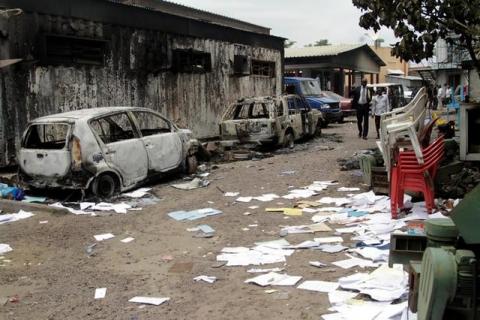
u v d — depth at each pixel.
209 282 5.15
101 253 6.25
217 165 12.75
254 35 18.94
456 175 7.75
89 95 12.13
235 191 9.66
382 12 8.16
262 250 6.03
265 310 4.44
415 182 7.14
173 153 10.66
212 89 16.67
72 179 8.80
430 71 24.38
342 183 9.90
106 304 4.74
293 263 5.58
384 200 8.10
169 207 8.52
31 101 10.79
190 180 10.83
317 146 15.95
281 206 8.34
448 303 3.37
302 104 17.17
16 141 10.52
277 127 14.58
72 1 11.55
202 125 16.23
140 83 13.63
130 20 13.20
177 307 4.61
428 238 3.88
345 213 7.57
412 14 7.82
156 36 14.11
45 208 8.12
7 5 10.27
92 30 12.10
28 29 10.66
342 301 4.50
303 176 10.80
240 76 18.11
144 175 9.88
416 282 3.81
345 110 27.31
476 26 7.84
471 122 7.83
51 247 6.52
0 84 10.21
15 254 6.27
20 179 9.33
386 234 6.36
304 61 34.44
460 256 3.33
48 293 5.06
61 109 11.45
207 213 7.98
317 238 6.42
